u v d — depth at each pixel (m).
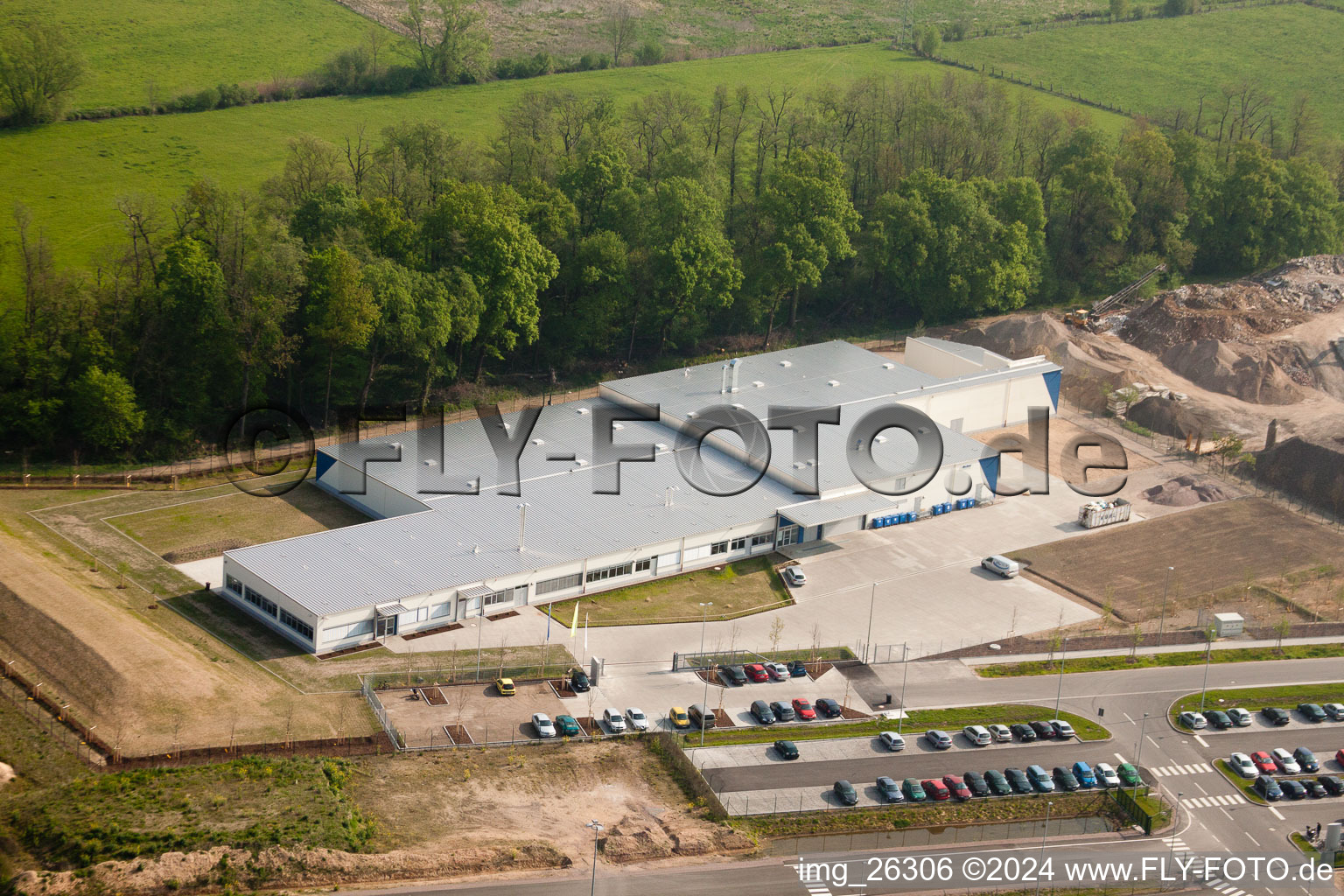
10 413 169.12
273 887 96.44
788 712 126.69
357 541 144.50
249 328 177.12
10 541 144.25
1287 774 124.00
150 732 113.38
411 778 112.12
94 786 105.12
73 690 118.25
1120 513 171.62
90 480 165.38
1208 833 114.94
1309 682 139.12
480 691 126.88
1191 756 126.06
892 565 158.00
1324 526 172.75
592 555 145.75
